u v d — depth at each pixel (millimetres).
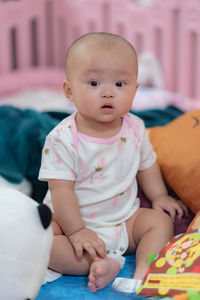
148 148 1159
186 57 2590
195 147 1176
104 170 1052
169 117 1711
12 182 1356
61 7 2980
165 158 1214
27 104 2643
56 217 1032
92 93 988
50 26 3078
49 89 2992
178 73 2678
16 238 753
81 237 976
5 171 1380
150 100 2482
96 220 1055
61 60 3123
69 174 1024
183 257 877
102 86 988
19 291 756
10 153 1425
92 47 986
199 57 2549
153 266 895
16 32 2910
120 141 1071
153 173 1174
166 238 1021
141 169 1171
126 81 1001
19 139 1427
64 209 1009
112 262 947
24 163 1406
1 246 744
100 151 1040
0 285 741
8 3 2787
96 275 905
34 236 769
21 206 788
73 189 1059
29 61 3012
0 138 1445
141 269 954
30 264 765
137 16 2730
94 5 2871
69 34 3010
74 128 1044
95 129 1052
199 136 1200
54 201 1025
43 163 1045
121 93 998
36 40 3090
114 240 1040
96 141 1039
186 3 2504
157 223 1044
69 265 970
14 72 2951
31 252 764
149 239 1014
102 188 1053
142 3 2814
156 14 2646
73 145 1029
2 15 2773
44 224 787
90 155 1032
